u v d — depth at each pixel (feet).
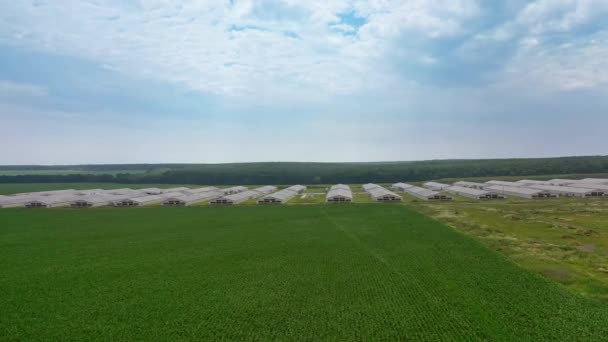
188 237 238.48
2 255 196.44
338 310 122.11
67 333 109.50
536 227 235.81
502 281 143.84
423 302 126.82
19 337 107.34
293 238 230.27
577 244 191.21
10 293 141.59
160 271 167.12
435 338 102.78
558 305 120.98
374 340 102.68
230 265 175.22
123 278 158.20
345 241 218.79
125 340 104.99
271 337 105.40
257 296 135.85
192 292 141.08
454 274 154.20
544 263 163.12
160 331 110.01
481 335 103.45
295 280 152.56
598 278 143.33
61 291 143.33
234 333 107.96
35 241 229.66
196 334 107.96
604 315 113.19
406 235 229.86
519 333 104.06
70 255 195.72
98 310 125.39
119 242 225.56
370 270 163.02
